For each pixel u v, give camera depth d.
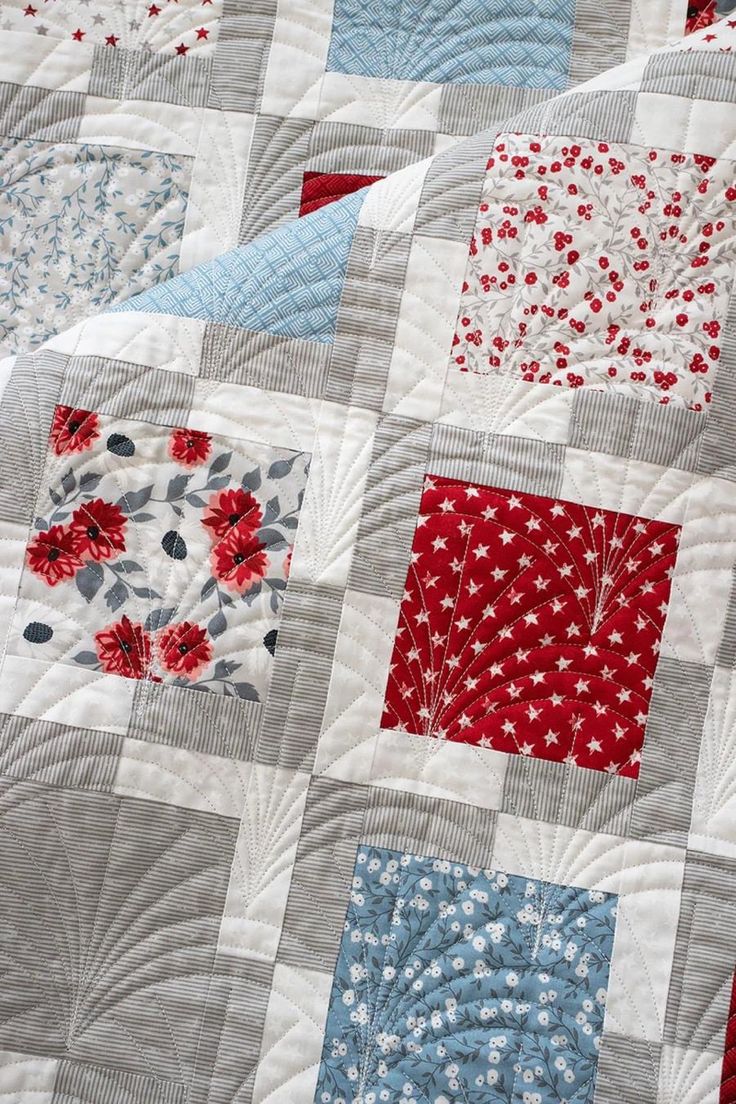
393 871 0.78
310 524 0.81
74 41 1.03
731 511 0.81
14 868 0.76
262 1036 0.76
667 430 0.82
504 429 0.82
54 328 0.99
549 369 0.82
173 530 0.80
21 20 1.03
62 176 1.01
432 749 0.79
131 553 0.80
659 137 0.84
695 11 1.01
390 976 0.77
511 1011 0.76
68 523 0.80
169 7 1.03
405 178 0.86
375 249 0.84
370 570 0.80
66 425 0.80
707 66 0.86
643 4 1.01
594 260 0.83
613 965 0.77
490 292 0.83
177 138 1.02
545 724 0.79
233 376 0.82
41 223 1.00
